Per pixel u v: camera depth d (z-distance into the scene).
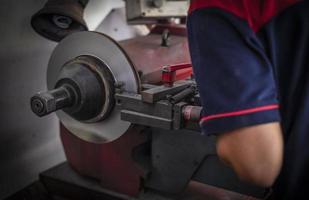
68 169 1.61
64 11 1.35
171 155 1.29
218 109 0.59
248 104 0.57
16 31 1.54
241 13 0.59
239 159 0.60
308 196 0.71
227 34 0.59
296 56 0.62
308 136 0.65
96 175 1.48
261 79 0.58
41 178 1.59
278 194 0.74
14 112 1.59
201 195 1.46
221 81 0.59
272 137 0.58
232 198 1.44
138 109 1.03
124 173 1.39
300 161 0.67
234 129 0.59
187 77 1.40
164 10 1.78
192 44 0.64
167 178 1.33
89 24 1.85
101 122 1.19
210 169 1.24
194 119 0.94
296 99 0.64
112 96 1.12
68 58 1.22
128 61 1.09
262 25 0.61
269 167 0.60
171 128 0.98
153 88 1.04
